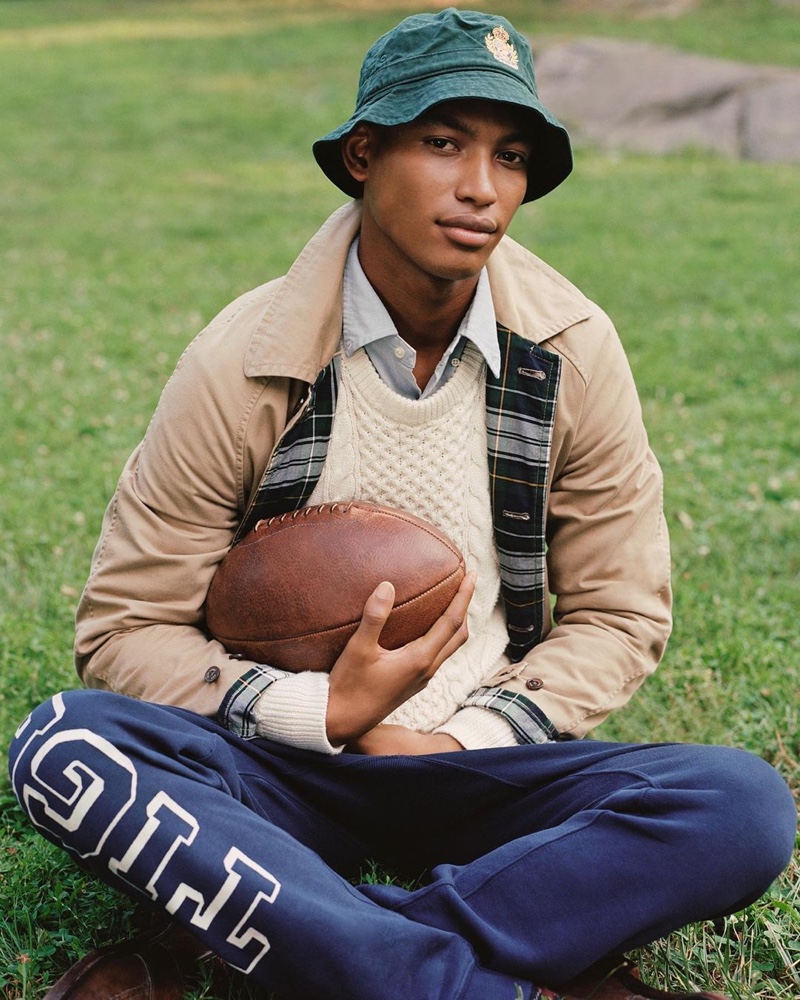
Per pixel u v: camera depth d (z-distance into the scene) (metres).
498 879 2.18
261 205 12.47
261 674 2.38
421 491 2.54
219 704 2.39
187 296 9.00
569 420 2.60
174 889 2.04
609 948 2.15
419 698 2.59
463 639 2.49
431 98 2.22
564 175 2.54
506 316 2.54
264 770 2.42
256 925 2.03
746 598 4.21
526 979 2.14
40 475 5.39
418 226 2.33
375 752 2.50
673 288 9.23
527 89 2.33
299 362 2.46
